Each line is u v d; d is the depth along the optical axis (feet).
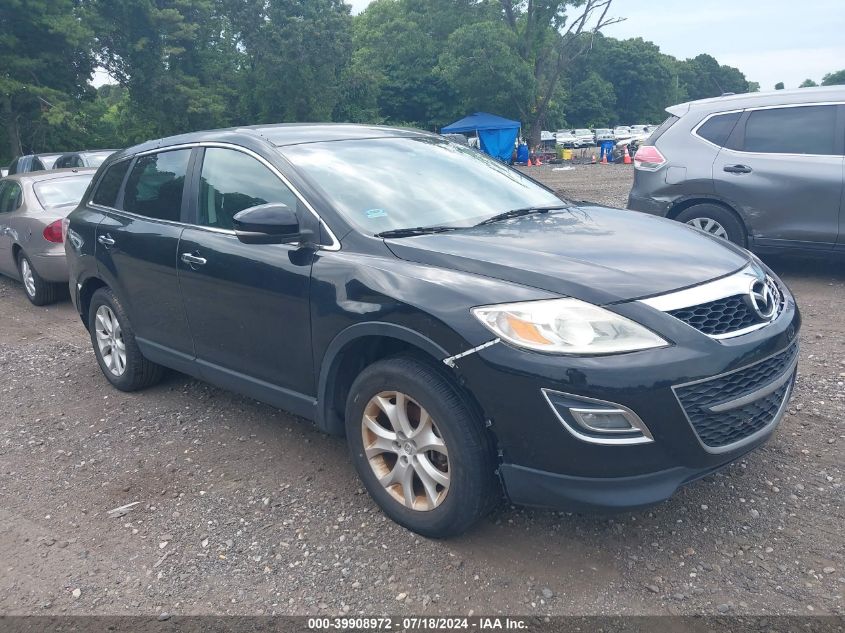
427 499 10.22
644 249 10.59
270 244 11.84
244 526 11.06
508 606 8.95
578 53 163.73
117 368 16.92
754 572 9.31
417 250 10.48
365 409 10.68
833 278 23.59
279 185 12.26
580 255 10.16
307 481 12.29
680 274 9.77
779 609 8.63
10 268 28.66
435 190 12.83
